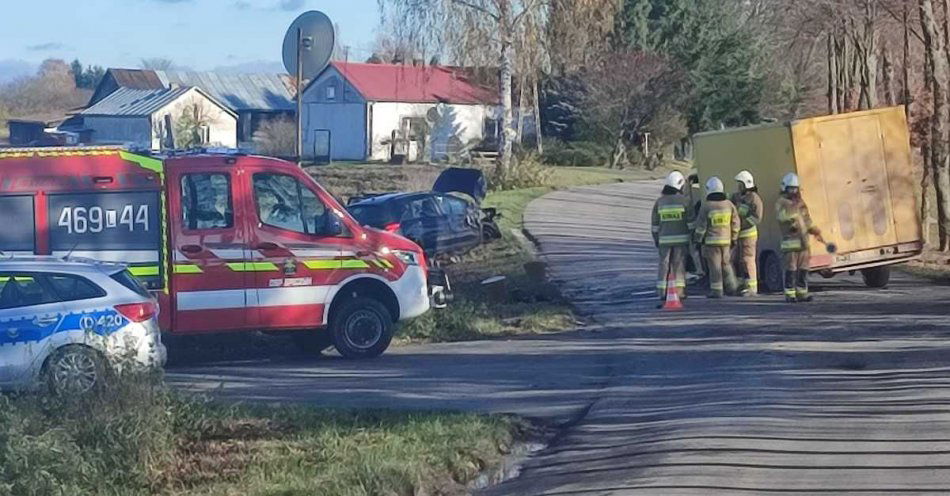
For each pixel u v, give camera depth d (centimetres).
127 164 1469
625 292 2178
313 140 7094
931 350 1326
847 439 928
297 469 886
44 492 786
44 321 1210
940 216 2719
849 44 4284
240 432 1006
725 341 1527
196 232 1480
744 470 860
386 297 1574
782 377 1212
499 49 4375
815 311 1784
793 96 6059
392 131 6800
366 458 902
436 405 1167
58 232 1456
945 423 958
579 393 1227
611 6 4409
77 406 919
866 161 2047
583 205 4038
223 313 1486
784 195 1919
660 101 6053
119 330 1223
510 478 926
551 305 2017
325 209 1544
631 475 873
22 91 10075
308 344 1647
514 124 5594
